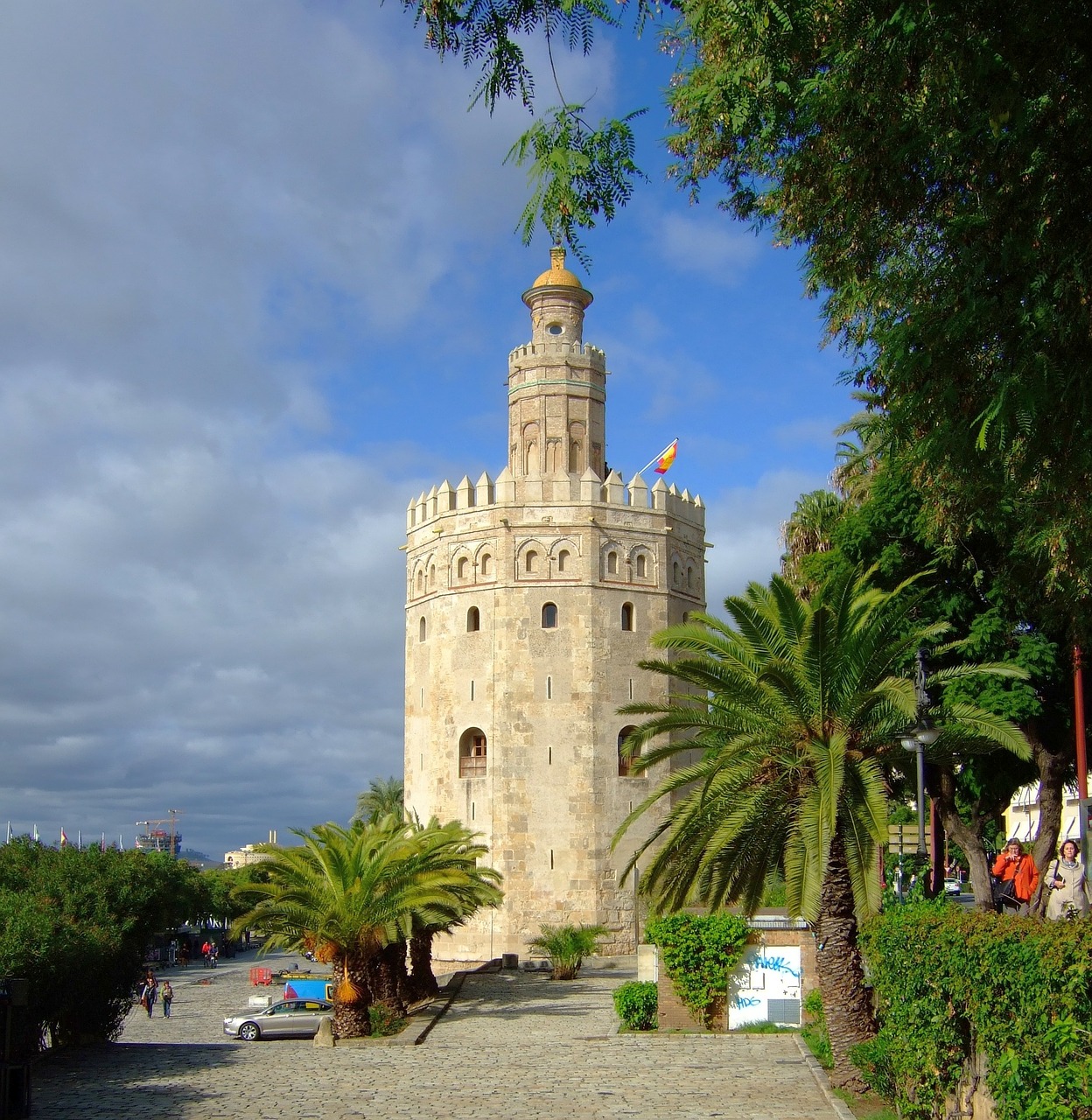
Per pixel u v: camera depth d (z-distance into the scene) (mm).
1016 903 32031
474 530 68562
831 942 23750
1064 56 11867
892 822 48656
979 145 13344
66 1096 24031
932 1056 15211
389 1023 37719
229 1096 24062
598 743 65375
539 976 56812
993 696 30219
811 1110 21000
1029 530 18734
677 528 71062
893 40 12789
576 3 11586
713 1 13281
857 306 16844
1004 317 13430
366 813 110625
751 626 24891
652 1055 28688
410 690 72188
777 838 25156
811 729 24172
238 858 190250
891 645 23688
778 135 15305
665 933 33594
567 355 70562
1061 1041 10367
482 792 65688
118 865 35656
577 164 12305
